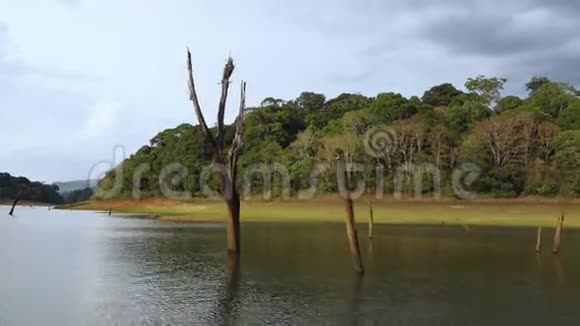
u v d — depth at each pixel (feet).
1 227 211.00
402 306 70.13
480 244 144.46
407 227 202.18
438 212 246.88
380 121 330.75
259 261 110.32
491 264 107.86
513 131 285.02
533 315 66.39
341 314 65.67
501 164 287.69
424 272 97.35
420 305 70.85
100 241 153.28
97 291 79.20
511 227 201.77
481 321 63.31
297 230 189.26
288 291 79.36
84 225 222.28
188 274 94.22
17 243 147.23
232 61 110.01
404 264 106.83
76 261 110.73
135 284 85.15
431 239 157.38
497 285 85.46
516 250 131.64
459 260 113.39
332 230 189.78
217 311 66.90
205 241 153.07
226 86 110.32
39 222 244.01
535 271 99.66
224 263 107.76
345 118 337.11
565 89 364.99
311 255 119.34
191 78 108.06
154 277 91.61
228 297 75.25
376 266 104.01
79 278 90.43
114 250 130.82
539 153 280.92
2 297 75.15
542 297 76.69
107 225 222.69
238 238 117.60
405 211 251.80
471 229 192.75
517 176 275.80
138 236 169.37
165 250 130.21
